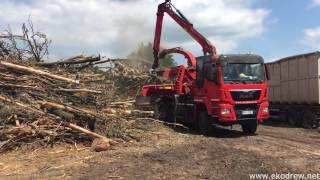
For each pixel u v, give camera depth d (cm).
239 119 1595
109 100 1549
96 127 1366
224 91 1577
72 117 1301
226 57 1596
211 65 1623
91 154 1202
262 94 1631
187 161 1122
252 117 1612
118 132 1396
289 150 1324
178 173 1005
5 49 1470
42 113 1277
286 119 2250
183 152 1225
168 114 1955
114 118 1426
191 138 1533
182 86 1853
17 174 999
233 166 1068
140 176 976
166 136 1538
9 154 1170
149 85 1906
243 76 1608
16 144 1216
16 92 1331
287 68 2200
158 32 2192
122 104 1622
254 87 1612
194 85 1770
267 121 2420
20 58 1494
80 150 1242
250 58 1627
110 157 1171
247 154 1223
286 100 2211
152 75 1945
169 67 2178
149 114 1684
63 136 1293
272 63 2347
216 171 1021
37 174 998
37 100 1327
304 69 2052
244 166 1070
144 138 1468
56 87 1395
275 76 2317
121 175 983
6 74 1345
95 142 1266
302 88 2070
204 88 1683
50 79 1393
